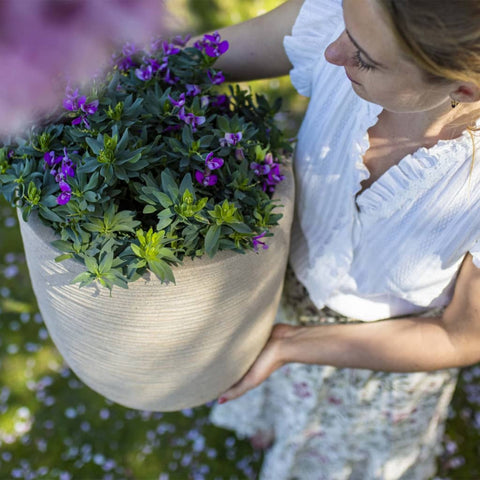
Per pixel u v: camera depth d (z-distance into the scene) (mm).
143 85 860
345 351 1082
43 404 2039
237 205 783
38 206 753
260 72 1102
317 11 927
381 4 566
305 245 1104
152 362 885
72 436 1989
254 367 1087
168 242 760
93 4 180
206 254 781
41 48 179
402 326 1066
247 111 961
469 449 1979
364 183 960
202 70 918
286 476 1663
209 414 2033
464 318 986
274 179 873
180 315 810
